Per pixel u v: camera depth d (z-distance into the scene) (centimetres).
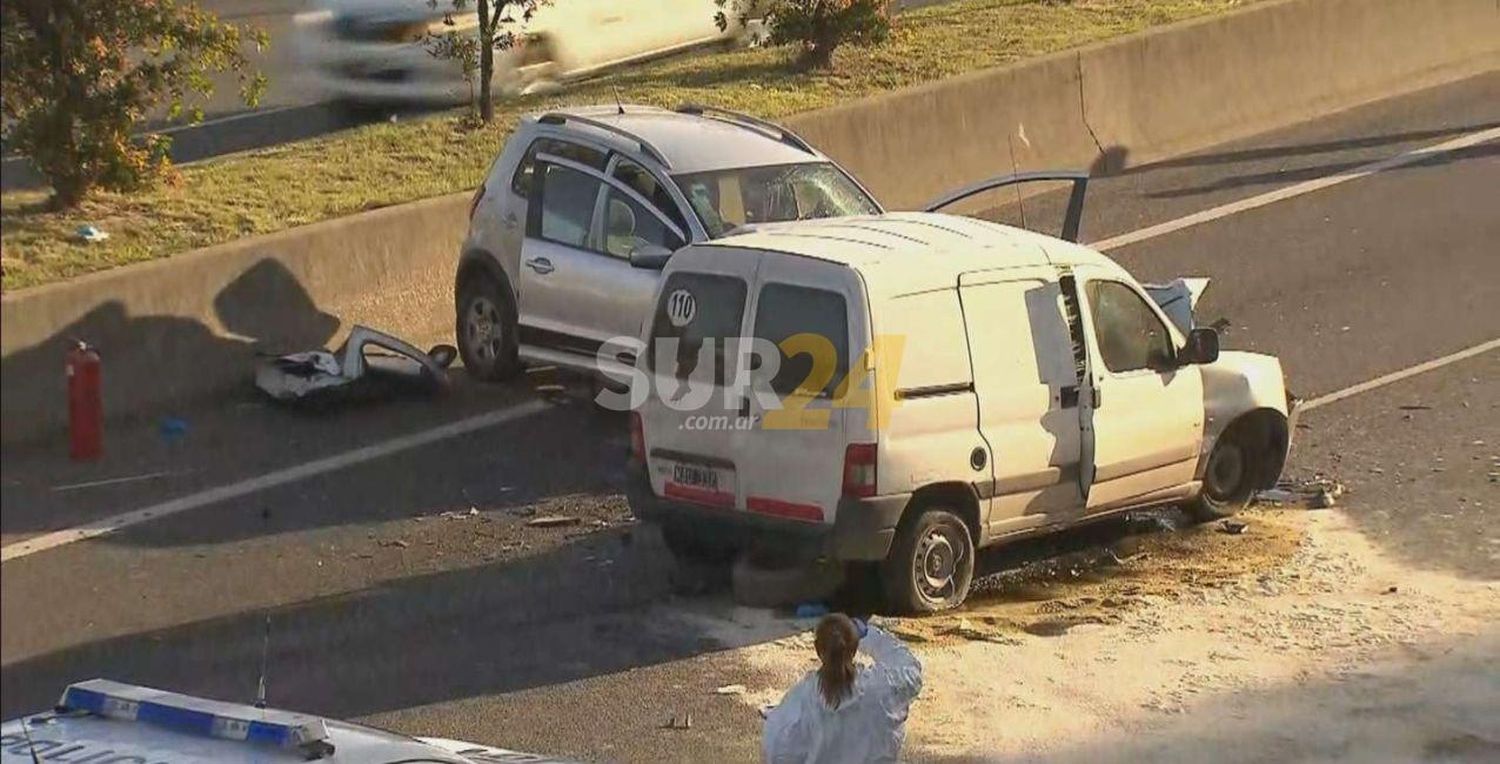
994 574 1367
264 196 1977
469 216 1916
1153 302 1400
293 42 2622
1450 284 1984
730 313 1278
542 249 1705
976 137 2325
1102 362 1352
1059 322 1328
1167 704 1120
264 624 1270
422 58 2414
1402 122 2553
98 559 1382
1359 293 1977
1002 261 1309
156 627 1266
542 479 1552
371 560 1388
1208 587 1327
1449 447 1598
